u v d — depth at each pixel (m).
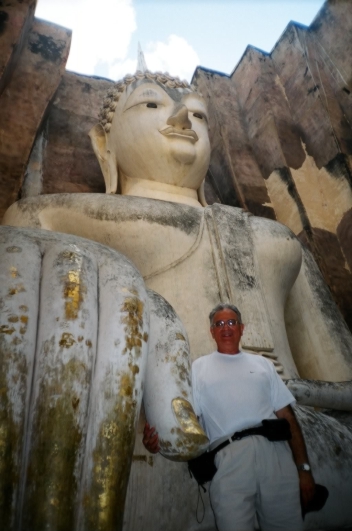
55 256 2.05
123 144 4.50
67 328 1.81
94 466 1.68
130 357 1.90
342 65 6.19
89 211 3.57
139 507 1.99
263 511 1.90
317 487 2.01
